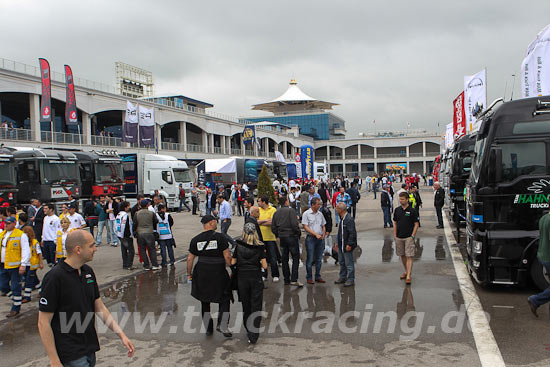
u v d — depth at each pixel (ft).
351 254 29.09
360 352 18.29
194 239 21.26
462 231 51.55
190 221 73.15
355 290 28.07
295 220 29.81
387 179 96.78
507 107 25.86
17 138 96.32
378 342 19.30
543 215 23.12
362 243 46.29
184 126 173.47
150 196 92.22
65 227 32.73
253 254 20.57
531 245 24.97
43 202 64.64
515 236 25.18
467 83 60.64
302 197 56.49
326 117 335.26
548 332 19.63
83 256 12.01
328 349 18.78
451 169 55.21
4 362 18.92
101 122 165.58
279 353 18.60
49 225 37.22
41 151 66.18
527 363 16.58
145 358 18.65
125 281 33.53
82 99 121.60
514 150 25.58
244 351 18.99
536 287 26.27
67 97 94.53
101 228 51.52
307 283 30.45
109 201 51.26
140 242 37.09
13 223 26.11
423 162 306.14
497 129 25.85
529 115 25.49
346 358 17.75
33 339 21.84
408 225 29.25
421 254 39.11
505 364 16.56
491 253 25.55
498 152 25.68
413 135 305.73
